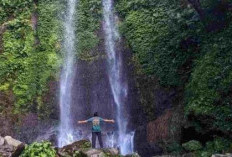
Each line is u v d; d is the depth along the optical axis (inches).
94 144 510.6
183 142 505.4
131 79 676.7
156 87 628.4
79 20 760.3
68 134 665.0
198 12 571.2
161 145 548.7
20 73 698.8
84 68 721.0
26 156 386.3
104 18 760.3
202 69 521.7
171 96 601.3
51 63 715.4
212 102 473.4
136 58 681.6
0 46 711.7
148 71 650.8
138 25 701.9
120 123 659.4
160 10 682.8
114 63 711.7
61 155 411.8
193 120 489.7
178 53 616.1
